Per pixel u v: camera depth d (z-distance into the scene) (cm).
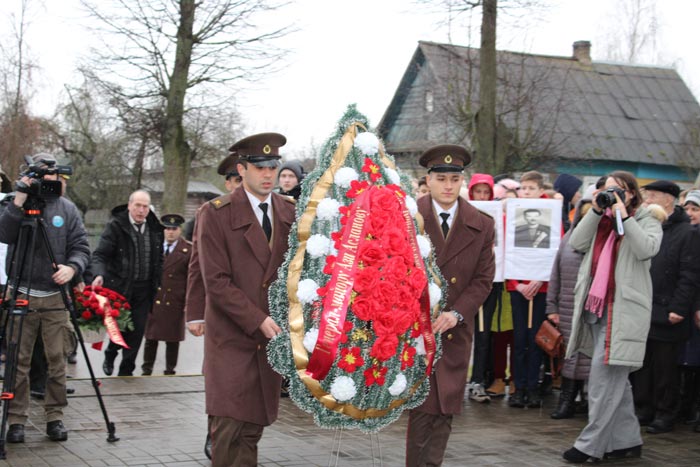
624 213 643
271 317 502
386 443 704
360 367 493
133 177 2967
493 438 731
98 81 2039
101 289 888
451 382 555
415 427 559
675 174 2819
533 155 2028
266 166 515
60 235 674
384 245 493
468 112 1914
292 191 905
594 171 2689
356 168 522
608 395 652
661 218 719
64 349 679
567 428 775
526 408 862
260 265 517
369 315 483
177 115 2034
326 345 474
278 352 497
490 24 1708
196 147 2198
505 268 864
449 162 582
